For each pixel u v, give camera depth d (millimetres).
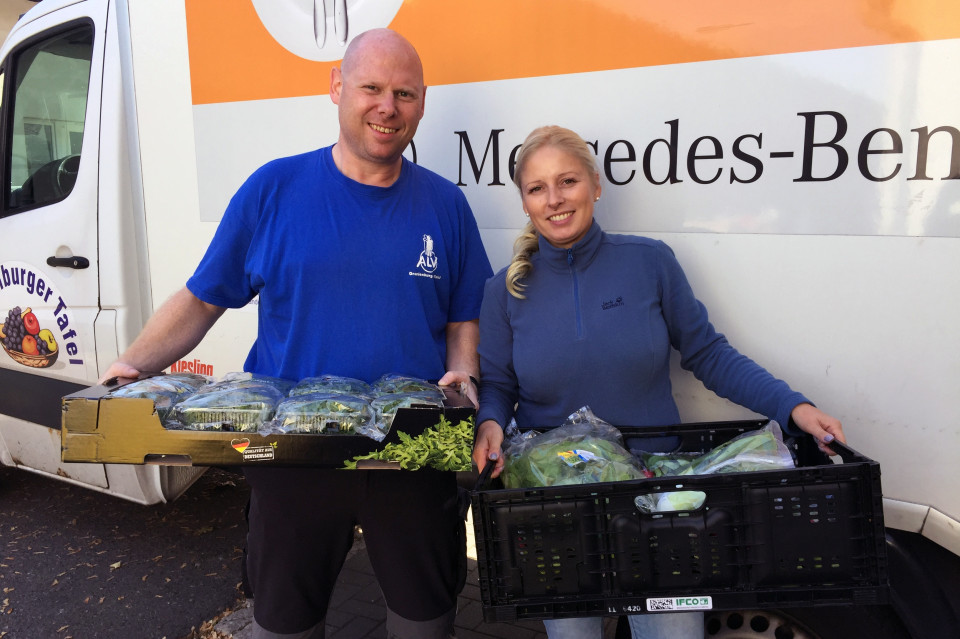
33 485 4094
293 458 1458
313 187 1700
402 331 1702
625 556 1334
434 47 1960
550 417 1746
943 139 1455
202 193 2393
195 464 1491
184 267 2484
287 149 2213
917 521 1565
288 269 1676
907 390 1554
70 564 3207
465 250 1863
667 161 1727
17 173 2949
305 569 1674
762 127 1613
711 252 1712
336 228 1672
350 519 1648
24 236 2869
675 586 1344
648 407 1708
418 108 1675
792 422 1524
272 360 1761
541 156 1617
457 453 1421
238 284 1787
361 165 1690
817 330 1624
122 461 1504
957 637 1582
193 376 1771
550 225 1652
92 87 2572
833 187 1564
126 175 2521
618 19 1729
